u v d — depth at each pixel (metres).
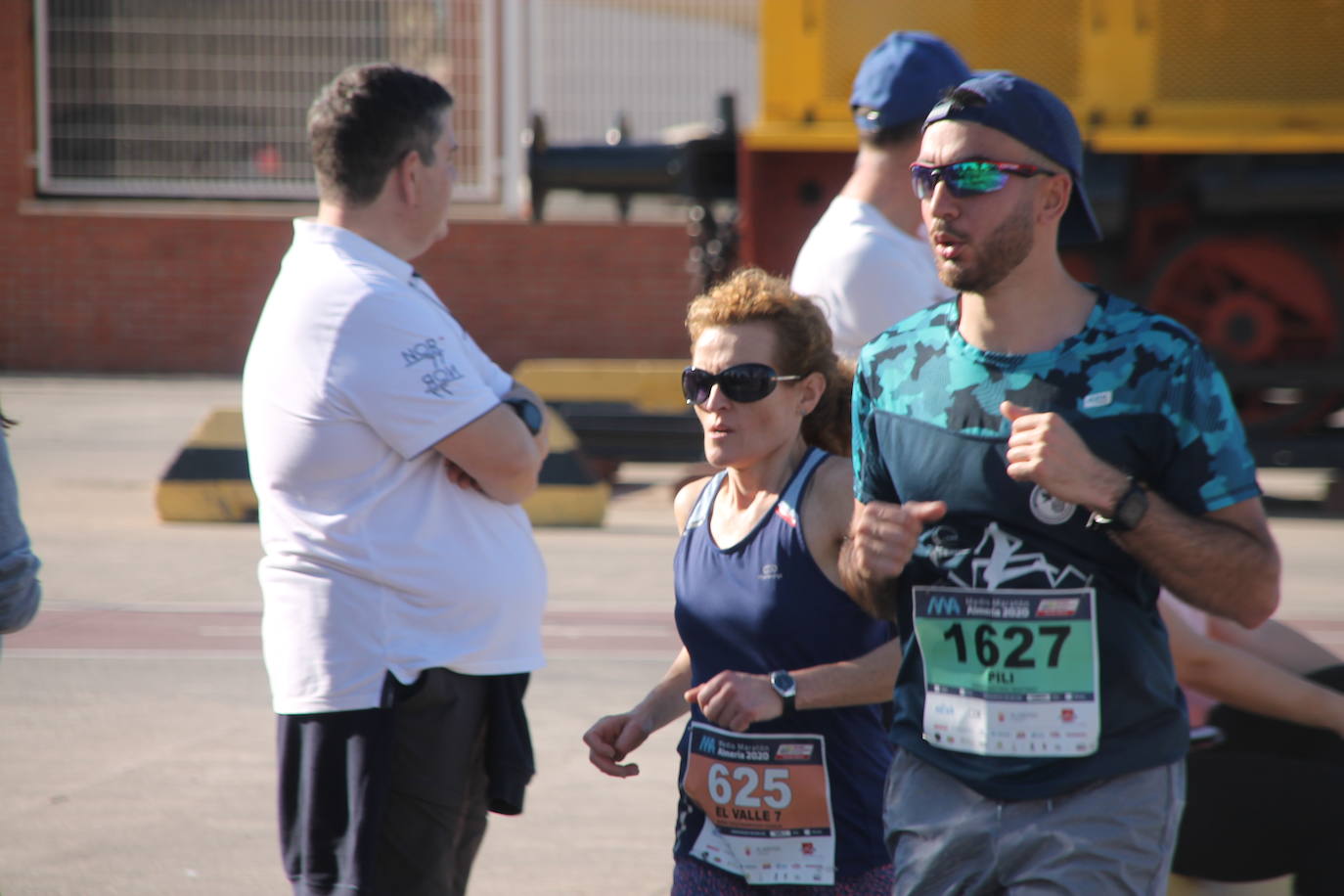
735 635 10.56
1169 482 8.90
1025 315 9.16
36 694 23.77
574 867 17.05
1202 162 41.97
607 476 45.62
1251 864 13.95
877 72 14.93
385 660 10.90
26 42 77.94
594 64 77.62
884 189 15.09
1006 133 8.97
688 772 10.77
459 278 77.31
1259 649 14.27
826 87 42.38
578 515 39.62
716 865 10.70
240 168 79.38
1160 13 41.88
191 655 26.27
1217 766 13.83
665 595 31.28
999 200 8.96
